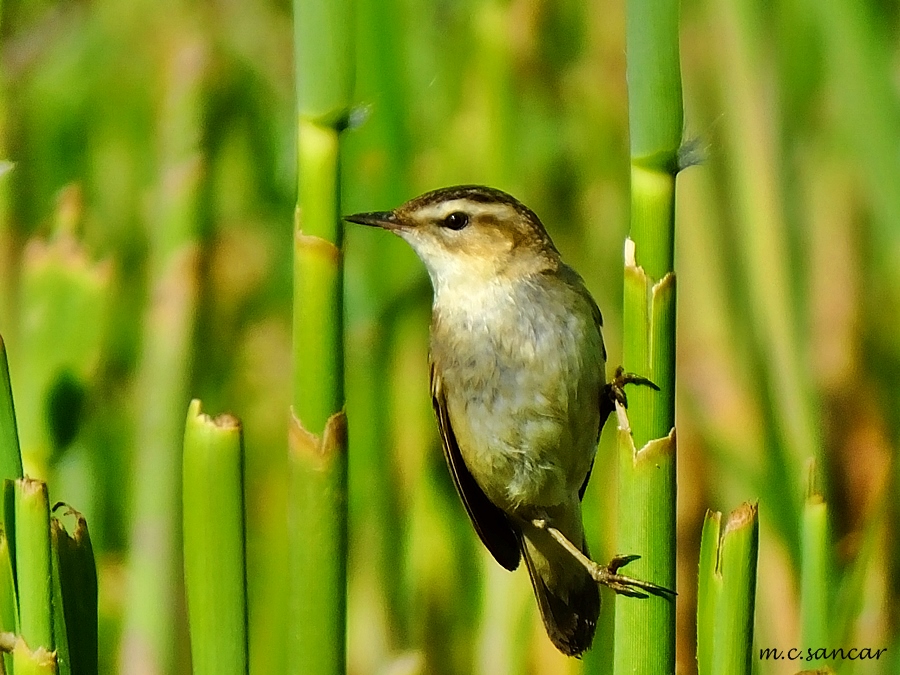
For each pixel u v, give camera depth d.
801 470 3.17
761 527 3.18
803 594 3.12
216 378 3.21
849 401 3.22
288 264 3.23
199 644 3.07
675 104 3.06
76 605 3.08
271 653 3.18
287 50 3.25
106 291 3.12
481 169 3.20
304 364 3.06
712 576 3.08
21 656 3.07
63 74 3.25
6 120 3.19
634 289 3.07
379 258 3.19
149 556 3.15
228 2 3.25
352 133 3.20
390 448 3.19
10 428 3.07
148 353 3.16
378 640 3.18
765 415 3.19
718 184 3.21
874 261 3.23
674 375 3.07
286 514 3.21
